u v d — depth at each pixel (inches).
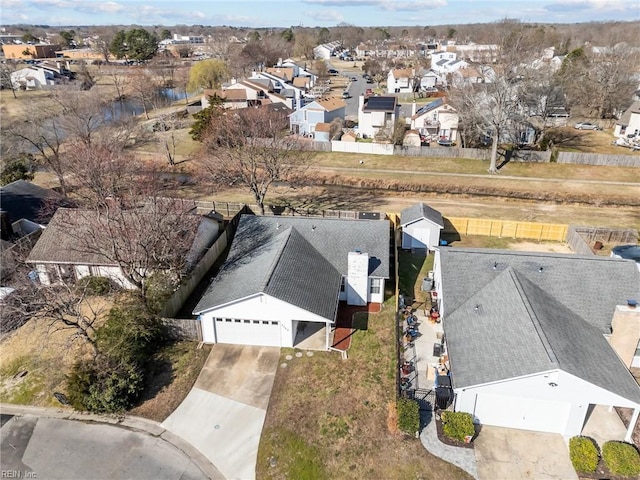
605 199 1798.7
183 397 853.2
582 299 901.2
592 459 688.4
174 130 2864.2
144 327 938.7
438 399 796.6
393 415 773.9
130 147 2556.6
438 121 2655.0
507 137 2480.3
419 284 1214.3
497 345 781.3
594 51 4480.8
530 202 1847.9
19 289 995.3
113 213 1141.7
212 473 713.6
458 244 1446.9
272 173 1635.1
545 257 982.4
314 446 748.0
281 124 2055.9
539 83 2294.5
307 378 889.5
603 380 706.2
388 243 1168.8
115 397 809.5
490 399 750.5
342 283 1111.6
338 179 2085.4
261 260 1071.6
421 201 1879.9
